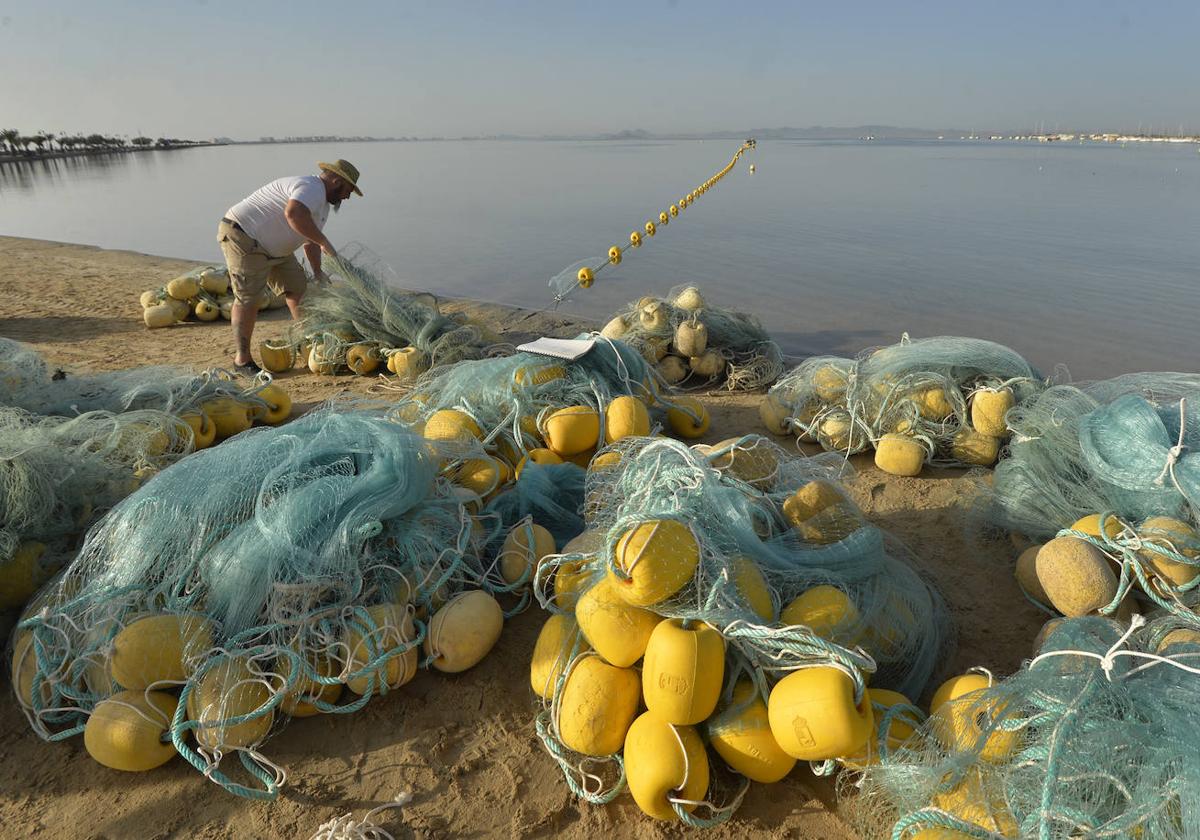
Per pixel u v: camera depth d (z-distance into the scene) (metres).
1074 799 1.91
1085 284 9.91
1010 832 1.93
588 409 4.13
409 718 2.72
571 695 2.38
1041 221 15.80
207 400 4.70
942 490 4.40
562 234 15.48
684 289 6.79
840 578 2.69
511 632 3.17
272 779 2.45
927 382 4.62
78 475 3.33
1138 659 2.34
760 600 2.49
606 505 3.12
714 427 5.47
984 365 4.64
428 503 3.22
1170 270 10.62
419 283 11.14
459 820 2.33
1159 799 1.80
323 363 6.59
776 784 2.43
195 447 4.38
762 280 10.56
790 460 3.73
